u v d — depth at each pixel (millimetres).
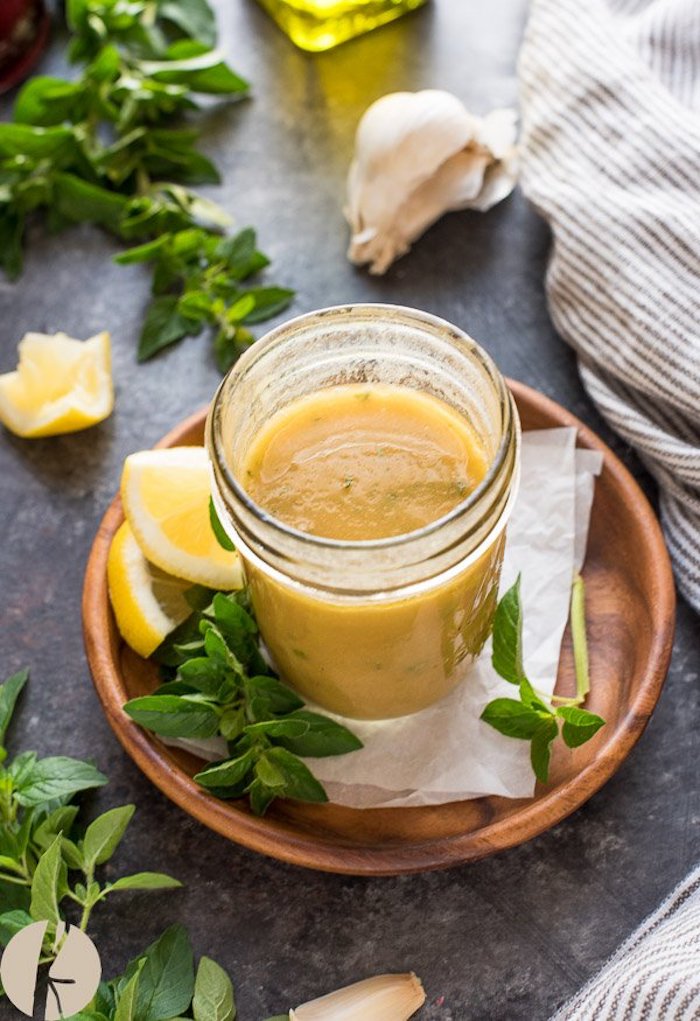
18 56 675
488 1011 459
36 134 610
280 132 656
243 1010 464
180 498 491
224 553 495
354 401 468
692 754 496
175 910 479
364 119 602
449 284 605
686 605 524
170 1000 453
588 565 517
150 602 493
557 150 565
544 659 499
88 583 500
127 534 501
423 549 416
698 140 539
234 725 464
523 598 509
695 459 513
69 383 577
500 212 624
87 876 463
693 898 460
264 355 448
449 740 485
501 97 653
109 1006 451
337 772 480
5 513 564
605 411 546
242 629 475
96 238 634
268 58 681
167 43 684
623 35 569
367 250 606
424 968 466
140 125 657
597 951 465
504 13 684
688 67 570
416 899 477
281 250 621
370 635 446
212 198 638
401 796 477
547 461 522
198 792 461
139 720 460
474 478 453
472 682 497
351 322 455
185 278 610
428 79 663
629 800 489
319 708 497
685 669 512
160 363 596
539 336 588
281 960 470
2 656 532
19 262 622
